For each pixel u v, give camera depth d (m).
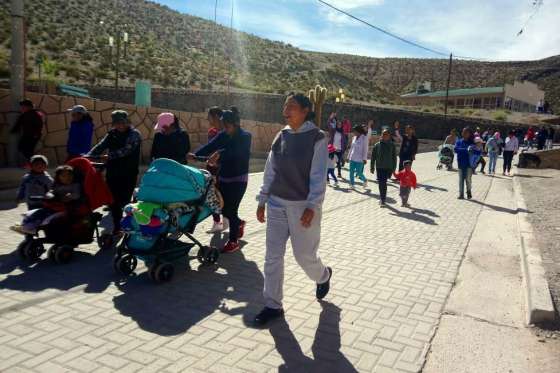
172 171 5.14
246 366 3.32
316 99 16.06
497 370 3.37
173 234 5.37
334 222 8.21
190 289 4.78
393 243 6.82
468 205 10.52
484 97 67.06
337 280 5.14
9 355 3.34
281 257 4.02
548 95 97.88
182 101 39.06
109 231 6.83
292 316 4.17
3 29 38.66
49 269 5.23
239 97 42.06
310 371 3.28
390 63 117.75
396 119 49.25
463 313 4.32
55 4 59.06
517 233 7.70
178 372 3.21
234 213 6.10
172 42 67.06
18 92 10.20
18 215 7.52
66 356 3.36
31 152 9.85
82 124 7.98
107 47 48.50
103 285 4.81
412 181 9.96
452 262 5.93
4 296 4.41
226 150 6.00
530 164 23.20
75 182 5.70
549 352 3.64
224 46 76.75
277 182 3.97
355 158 12.69
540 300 4.27
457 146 11.48
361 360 3.44
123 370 3.21
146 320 4.01
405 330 3.95
